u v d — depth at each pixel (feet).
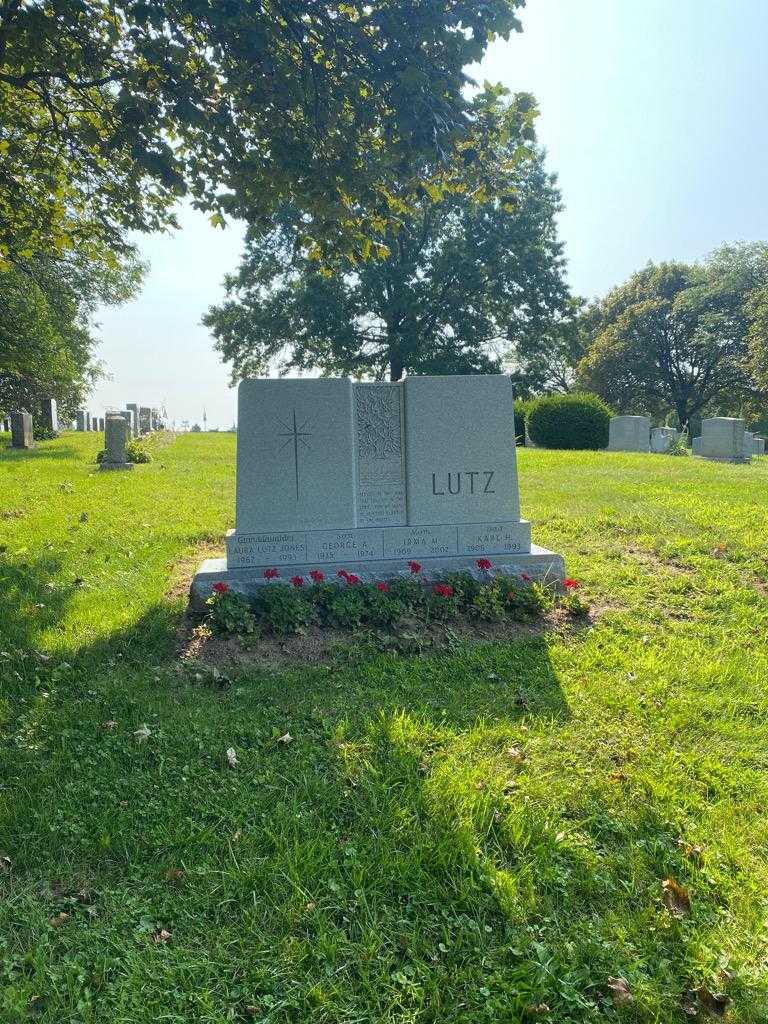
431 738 11.58
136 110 16.75
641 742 11.60
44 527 27.45
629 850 8.83
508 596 17.99
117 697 12.85
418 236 112.78
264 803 9.66
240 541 19.17
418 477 20.27
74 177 28.58
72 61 19.61
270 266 114.83
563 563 20.43
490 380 20.56
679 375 158.20
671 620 17.53
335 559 19.74
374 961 7.04
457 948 7.24
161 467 51.93
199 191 22.38
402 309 109.91
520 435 98.27
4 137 26.76
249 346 117.70
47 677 13.79
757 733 11.95
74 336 101.24
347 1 17.17
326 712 12.49
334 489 19.79
